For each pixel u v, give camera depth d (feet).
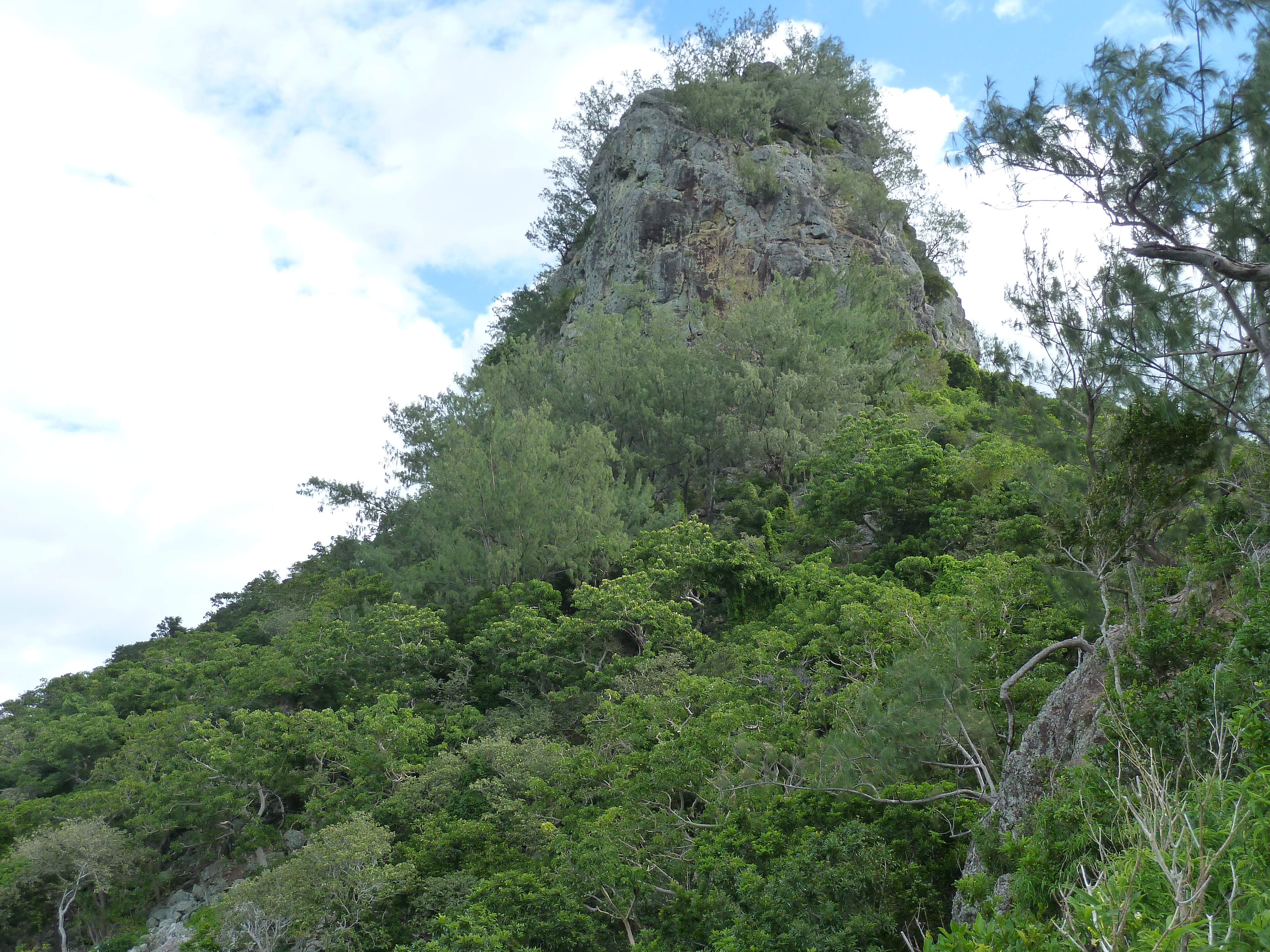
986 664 74.28
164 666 215.92
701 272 269.23
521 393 220.02
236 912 99.55
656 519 179.63
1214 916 21.50
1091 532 57.36
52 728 194.49
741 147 294.05
